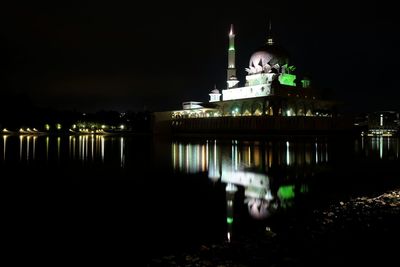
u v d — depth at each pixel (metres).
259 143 93.12
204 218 21.48
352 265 14.67
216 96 170.38
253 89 146.00
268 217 21.69
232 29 167.25
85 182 33.62
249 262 15.04
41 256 15.82
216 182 33.72
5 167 44.19
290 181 34.34
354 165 46.47
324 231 18.83
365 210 22.94
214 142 101.00
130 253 16.12
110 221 20.84
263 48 147.88
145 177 36.72
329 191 29.50
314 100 143.38
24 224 20.27
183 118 166.00
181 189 30.30
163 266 14.77
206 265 14.79
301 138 115.62
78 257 15.70
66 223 20.47
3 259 15.48
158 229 19.41
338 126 134.25
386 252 15.99
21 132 190.00
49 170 41.56
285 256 15.62
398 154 61.97
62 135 174.00
